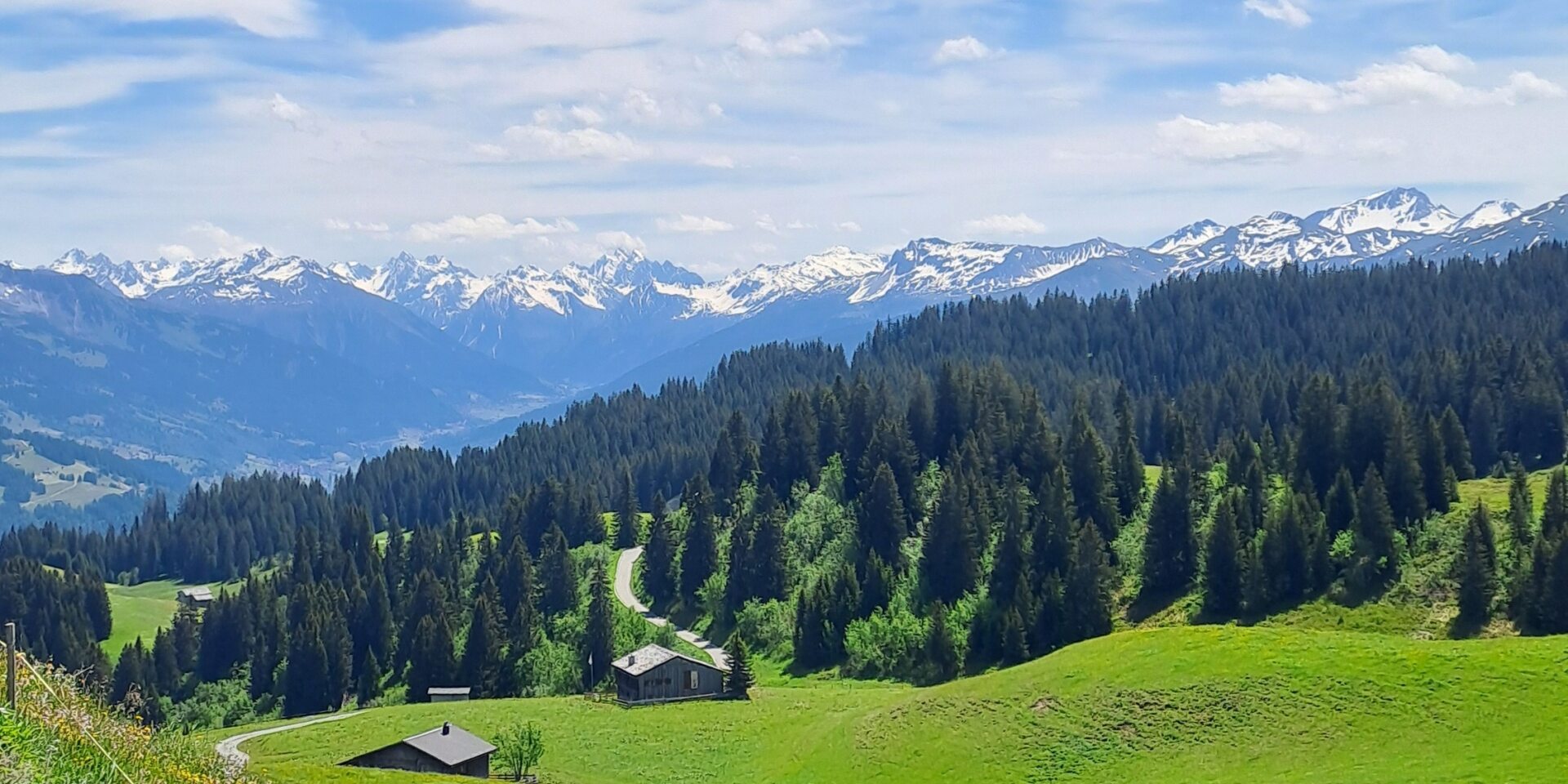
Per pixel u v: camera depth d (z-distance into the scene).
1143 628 141.88
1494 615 125.88
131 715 41.22
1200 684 79.81
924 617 152.88
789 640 159.75
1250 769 69.12
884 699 117.38
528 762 91.06
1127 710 78.88
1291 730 72.25
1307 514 141.50
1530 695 70.69
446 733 90.94
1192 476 160.38
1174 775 70.38
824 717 104.25
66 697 37.97
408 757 86.12
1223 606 140.62
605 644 160.75
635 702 122.50
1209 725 75.06
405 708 126.62
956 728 83.44
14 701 34.78
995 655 144.38
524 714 117.56
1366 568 136.75
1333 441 159.75
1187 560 148.25
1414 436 153.38
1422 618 129.00
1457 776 61.94
